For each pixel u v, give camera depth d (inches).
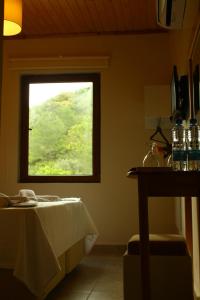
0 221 80.0
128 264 72.4
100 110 170.7
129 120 168.1
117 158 166.9
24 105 175.3
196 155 68.1
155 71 169.6
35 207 84.7
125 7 150.3
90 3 147.5
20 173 172.2
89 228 132.4
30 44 176.9
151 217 161.3
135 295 71.5
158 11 101.5
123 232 162.4
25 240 78.0
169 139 159.3
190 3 93.0
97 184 166.4
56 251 93.3
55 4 148.6
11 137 172.2
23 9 151.6
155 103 159.6
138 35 172.2
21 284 79.6
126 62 171.5
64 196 167.8
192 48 84.9
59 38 175.6
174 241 74.2
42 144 174.1
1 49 54.2
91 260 142.6
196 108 83.7
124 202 164.1
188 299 70.9
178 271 71.5
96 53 173.3
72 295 96.2
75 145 172.4
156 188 62.7
